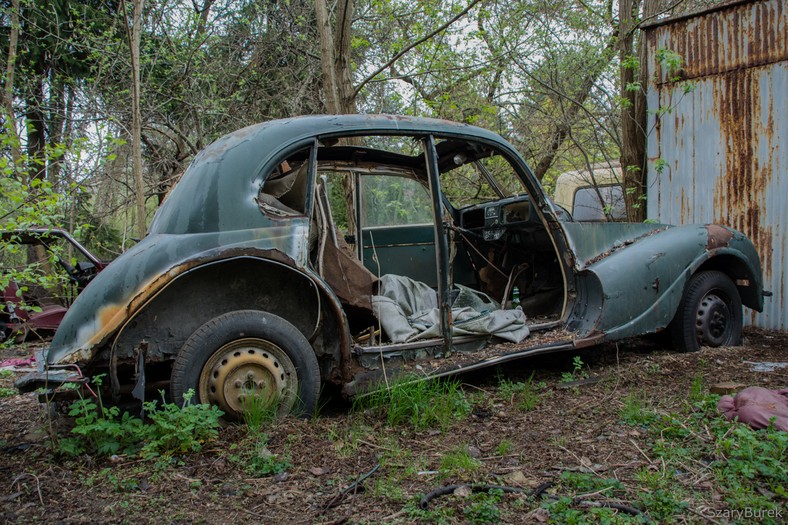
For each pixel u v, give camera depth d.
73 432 2.95
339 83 7.59
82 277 6.25
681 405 3.57
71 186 3.97
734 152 6.42
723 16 6.43
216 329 3.17
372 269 4.93
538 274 5.05
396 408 3.38
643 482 2.57
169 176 10.72
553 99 9.25
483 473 2.71
